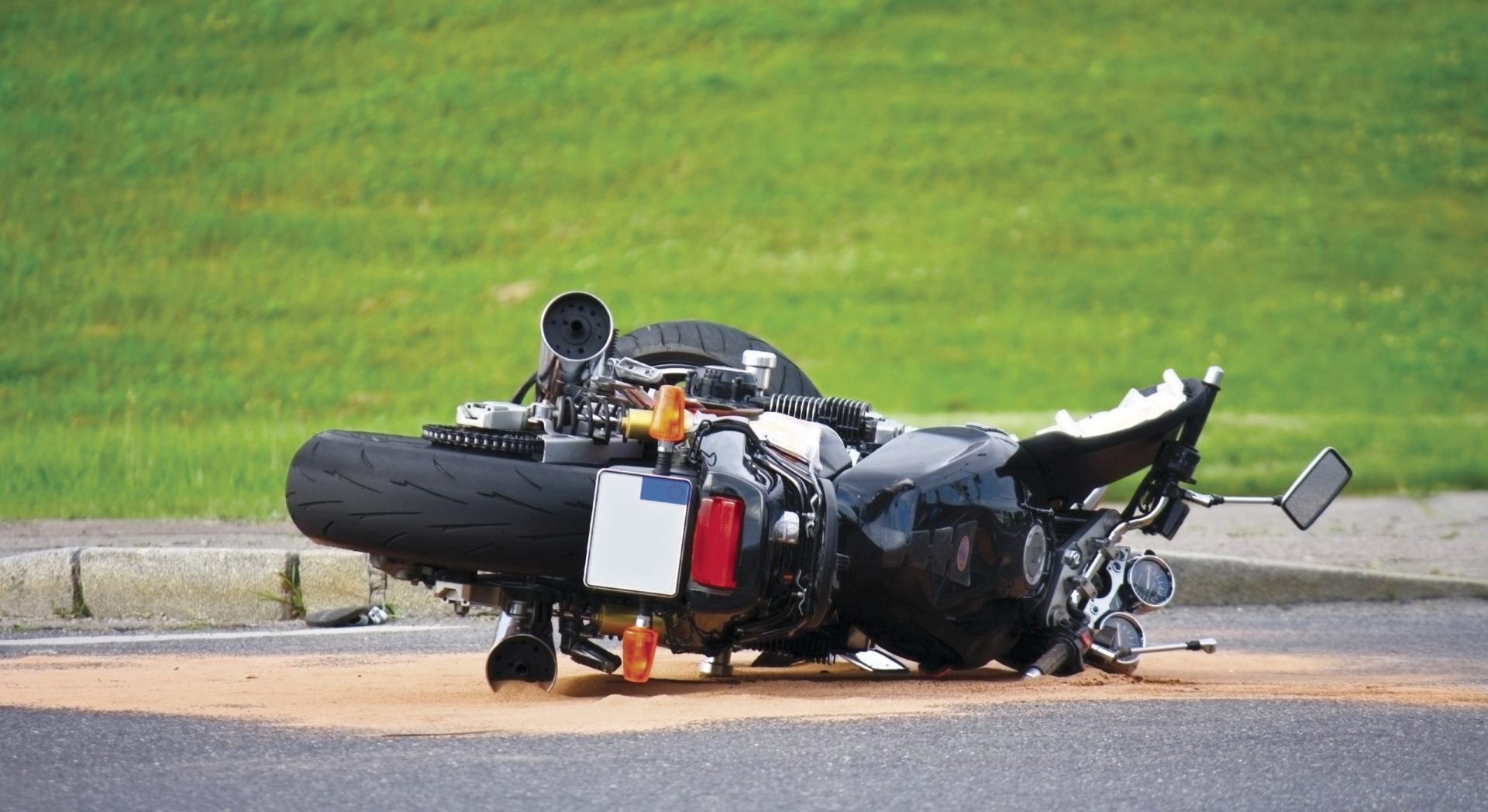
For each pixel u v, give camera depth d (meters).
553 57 140.50
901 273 106.56
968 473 21.61
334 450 19.64
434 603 30.34
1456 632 30.55
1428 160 127.69
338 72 135.38
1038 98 136.38
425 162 121.44
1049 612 22.69
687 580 18.52
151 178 115.38
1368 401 84.44
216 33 140.25
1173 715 19.25
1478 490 54.19
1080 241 113.25
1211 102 136.50
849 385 84.31
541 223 112.81
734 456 18.95
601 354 19.97
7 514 39.72
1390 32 150.00
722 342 26.44
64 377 80.19
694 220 114.50
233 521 38.84
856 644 22.02
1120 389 85.81
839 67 141.00
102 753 16.77
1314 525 44.19
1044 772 16.28
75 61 133.38
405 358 86.81
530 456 19.36
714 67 140.25
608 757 16.61
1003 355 92.19
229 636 27.61
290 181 116.81
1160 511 23.84
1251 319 100.75
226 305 95.00
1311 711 19.69
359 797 15.07
